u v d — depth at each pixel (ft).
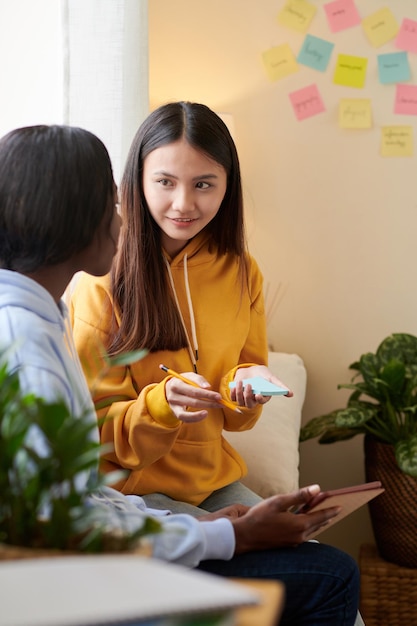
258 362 6.93
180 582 2.50
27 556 2.73
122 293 6.03
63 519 2.85
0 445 2.81
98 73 7.20
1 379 2.96
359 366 9.87
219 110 10.40
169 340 6.08
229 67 10.37
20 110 7.39
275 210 10.46
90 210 4.23
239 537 4.80
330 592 4.77
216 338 6.44
